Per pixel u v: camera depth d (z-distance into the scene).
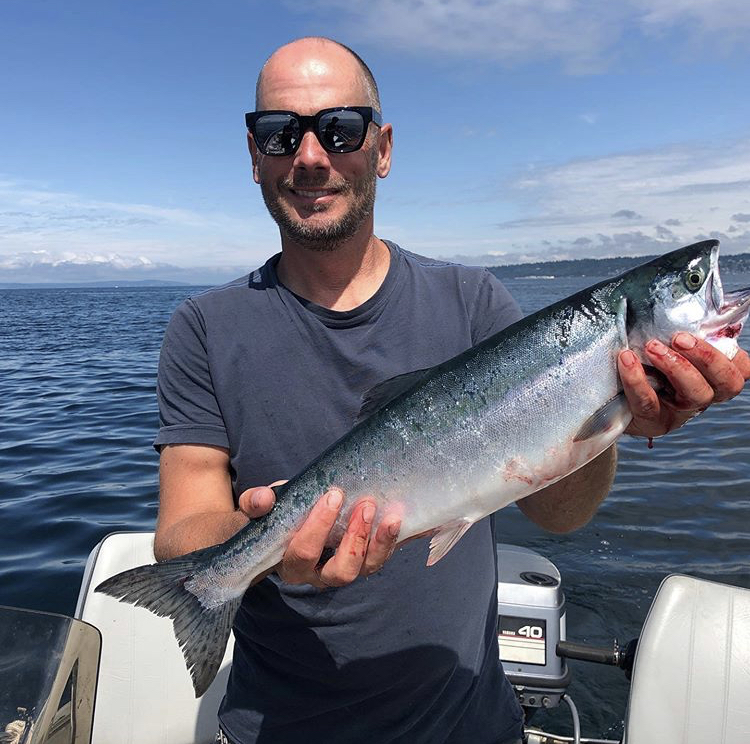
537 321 2.30
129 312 60.06
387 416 2.27
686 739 2.54
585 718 4.06
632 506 7.05
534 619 3.29
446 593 2.36
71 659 2.02
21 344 28.59
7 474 8.50
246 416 2.41
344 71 2.42
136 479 8.21
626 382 2.02
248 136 2.74
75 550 6.09
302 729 2.36
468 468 2.25
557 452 2.24
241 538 2.28
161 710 3.15
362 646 2.30
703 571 5.62
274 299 2.48
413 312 2.48
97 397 14.47
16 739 1.79
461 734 2.42
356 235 2.42
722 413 11.44
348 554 1.94
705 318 2.26
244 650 2.50
